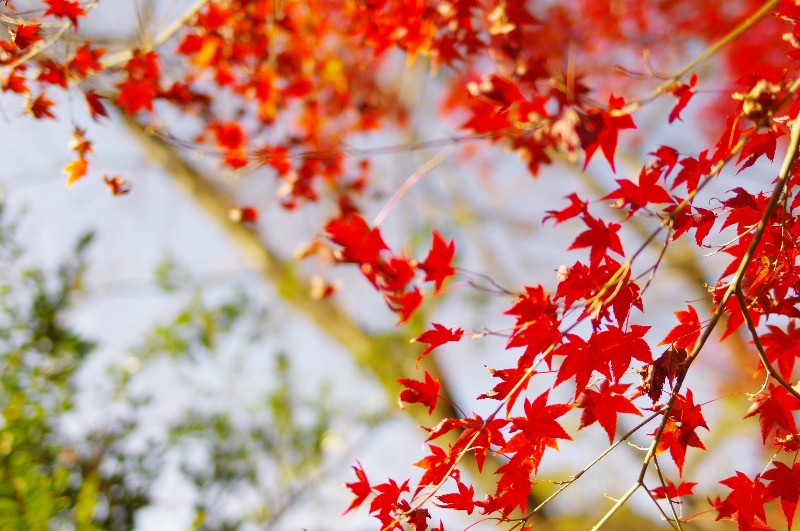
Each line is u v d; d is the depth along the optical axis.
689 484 1.58
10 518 2.23
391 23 2.35
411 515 1.50
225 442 3.50
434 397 1.58
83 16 2.04
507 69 1.95
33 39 1.97
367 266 1.60
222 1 2.61
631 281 1.46
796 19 1.48
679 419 1.51
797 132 1.27
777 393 1.49
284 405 3.95
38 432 2.70
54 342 2.95
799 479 1.47
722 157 1.46
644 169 1.42
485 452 1.51
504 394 1.49
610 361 1.46
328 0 3.12
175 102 2.62
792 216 1.49
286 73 3.16
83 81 2.31
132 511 2.79
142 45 2.44
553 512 4.46
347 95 3.49
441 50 2.24
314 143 3.48
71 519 2.44
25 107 2.10
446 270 1.58
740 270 1.33
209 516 3.05
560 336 1.45
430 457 1.52
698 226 1.45
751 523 1.50
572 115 1.45
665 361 1.44
